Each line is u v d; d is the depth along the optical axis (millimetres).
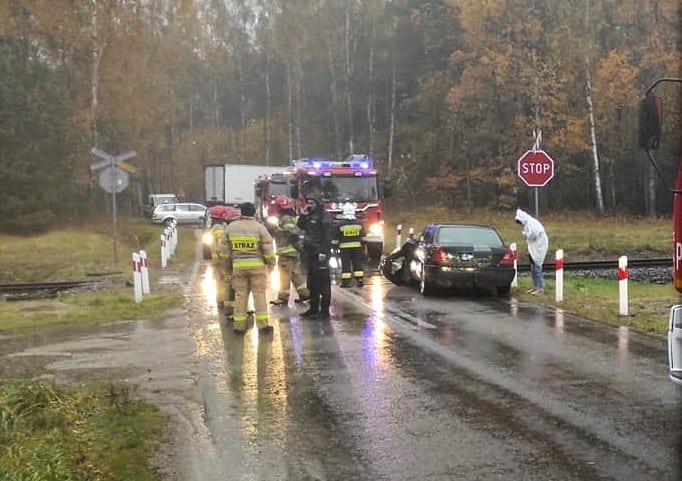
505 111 44844
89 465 5371
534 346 9406
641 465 5195
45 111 38500
